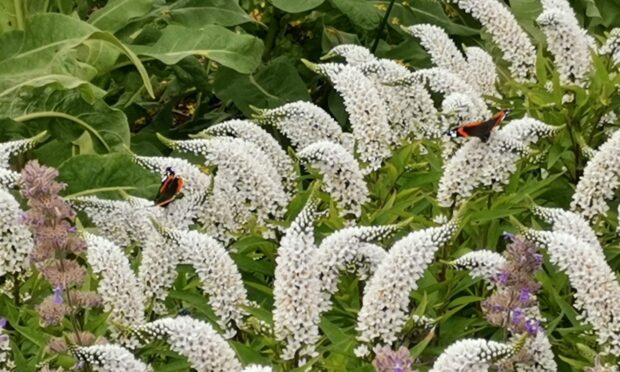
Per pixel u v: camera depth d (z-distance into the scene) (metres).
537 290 1.79
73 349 1.57
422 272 1.69
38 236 1.71
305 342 1.70
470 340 1.55
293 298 1.69
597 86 2.20
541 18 2.23
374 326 1.69
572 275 1.75
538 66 2.28
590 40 2.37
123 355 1.57
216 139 1.98
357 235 1.73
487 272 1.77
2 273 1.81
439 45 2.27
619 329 1.75
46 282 1.86
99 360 1.57
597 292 1.74
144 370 1.59
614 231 2.05
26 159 2.39
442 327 1.86
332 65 2.06
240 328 1.78
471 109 2.06
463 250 1.92
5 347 1.68
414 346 1.79
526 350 1.69
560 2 2.39
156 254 1.84
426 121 2.13
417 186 2.07
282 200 1.94
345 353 1.71
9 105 2.41
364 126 2.03
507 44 2.31
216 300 1.77
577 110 2.19
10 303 1.81
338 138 2.05
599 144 2.24
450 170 1.95
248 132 2.04
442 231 1.69
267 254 1.95
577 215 1.92
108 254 1.76
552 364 1.71
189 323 1.63
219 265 1.76
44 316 1.69
